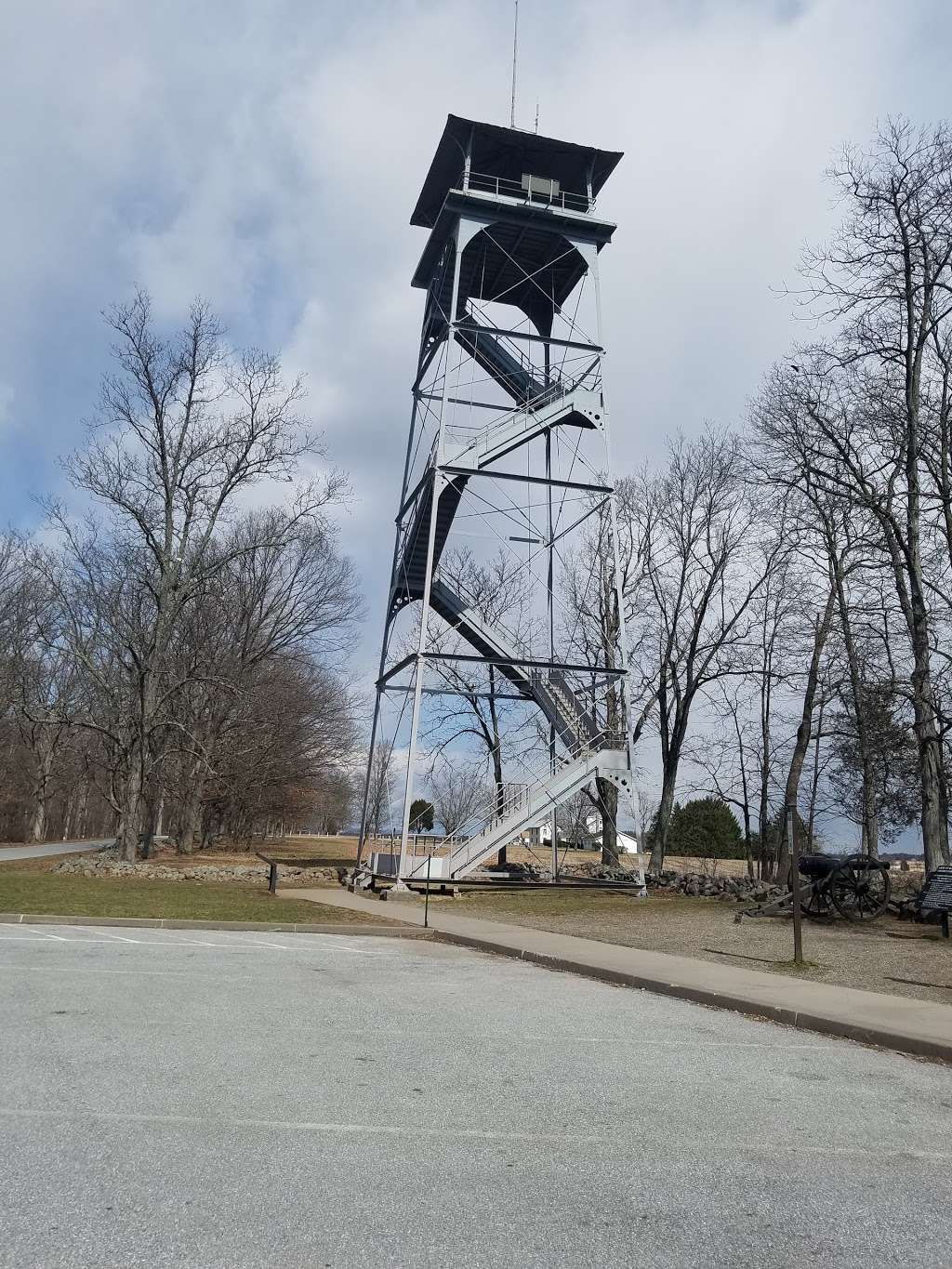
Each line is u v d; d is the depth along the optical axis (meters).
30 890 22.05
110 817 94.81
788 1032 9.24
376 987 10.87
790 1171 5.09
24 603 52.25
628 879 33.12
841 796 36.97
